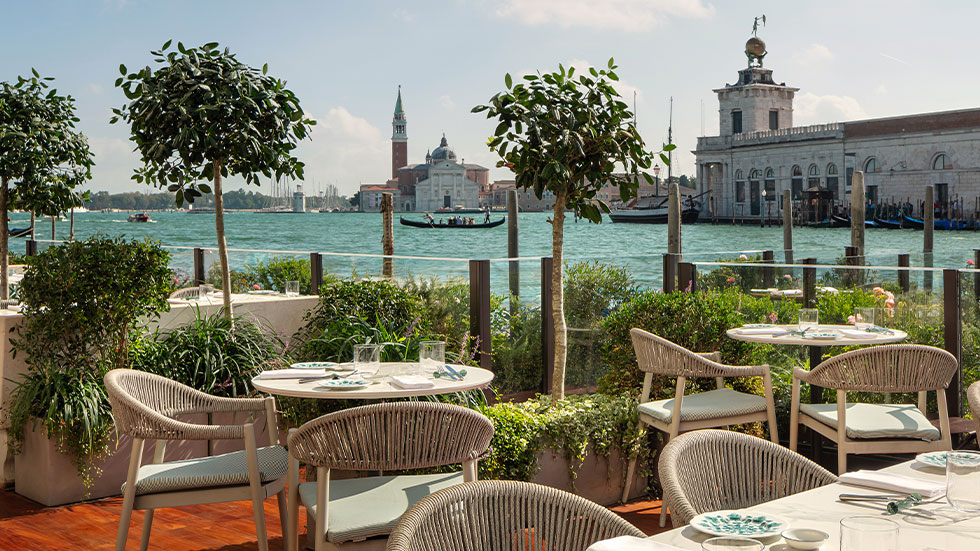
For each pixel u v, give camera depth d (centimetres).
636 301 627
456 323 654
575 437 480
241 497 363
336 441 311
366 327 576
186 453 550
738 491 266
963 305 564
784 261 1466
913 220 7362
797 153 8281
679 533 204
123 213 12488
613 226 7069
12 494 524
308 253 813
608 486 510
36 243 1170
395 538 193
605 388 636
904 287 598
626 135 542
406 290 671
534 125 514
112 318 511
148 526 396
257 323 645
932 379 448
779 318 706
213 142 545
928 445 452
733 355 613
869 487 240
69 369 509
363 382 404
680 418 484
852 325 656
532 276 670
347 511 320
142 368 528
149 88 546
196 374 542
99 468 514
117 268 508
